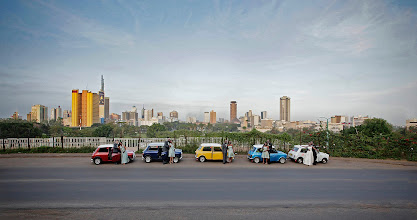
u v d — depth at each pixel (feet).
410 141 63.57
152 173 44.57
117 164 54.34
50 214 24.76
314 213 25.66
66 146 73.15
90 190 33.09
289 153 63.67
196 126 339.16
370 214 25.63
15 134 138.31
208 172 46.06
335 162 60.44
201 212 25.52
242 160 62.59
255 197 30.71
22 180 38.45
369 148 67.10
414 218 24.70
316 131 77.46
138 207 26.81
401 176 44.09
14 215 24.41
